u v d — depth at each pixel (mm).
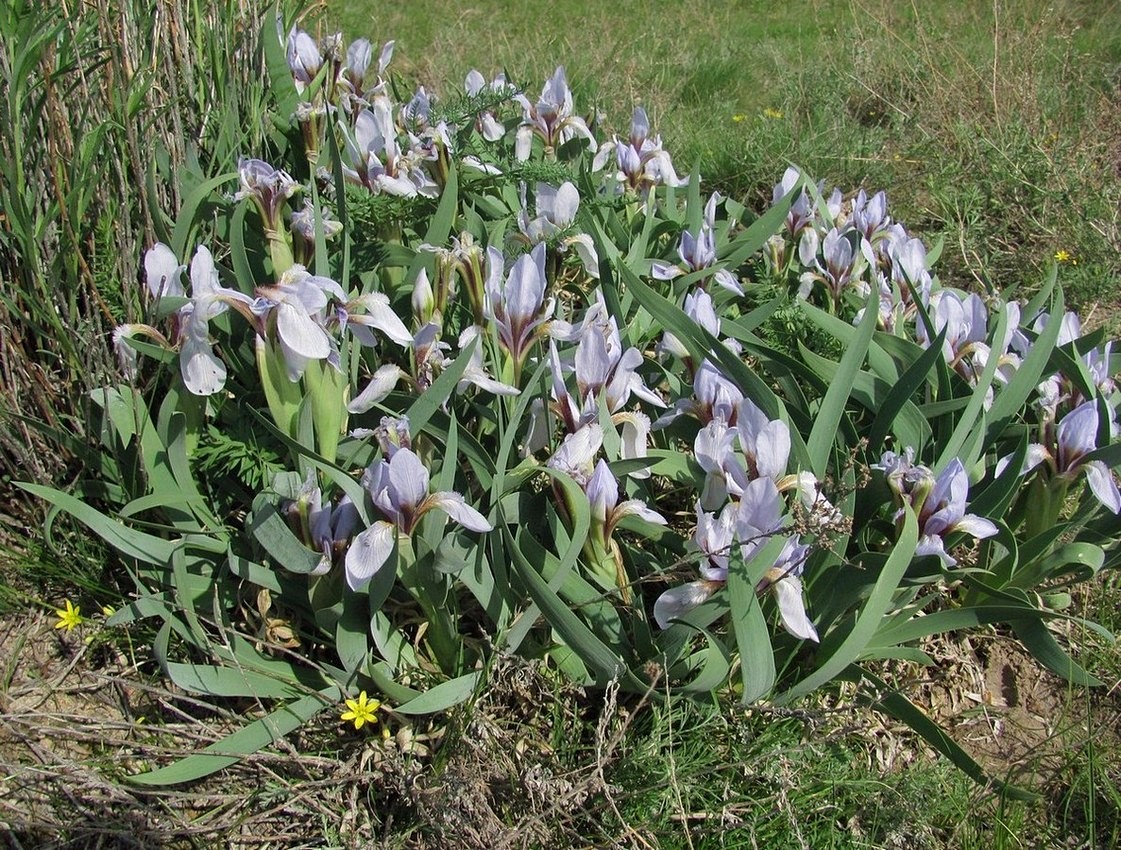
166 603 592
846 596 600
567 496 577
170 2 798
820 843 580
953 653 717
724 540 550
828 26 2066
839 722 641
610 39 1737
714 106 1554
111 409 635
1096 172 1321
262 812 582
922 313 764
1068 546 654
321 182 817
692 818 578
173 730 594
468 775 554
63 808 571
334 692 597
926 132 1391
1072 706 696
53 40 648
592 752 588
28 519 701
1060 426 657
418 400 598
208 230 790
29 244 638
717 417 605
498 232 808
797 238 947
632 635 625
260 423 654
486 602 600
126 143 712
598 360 618
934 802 597
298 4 998
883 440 702
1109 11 1966
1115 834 593
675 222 924
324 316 604
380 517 546
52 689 631
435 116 855
